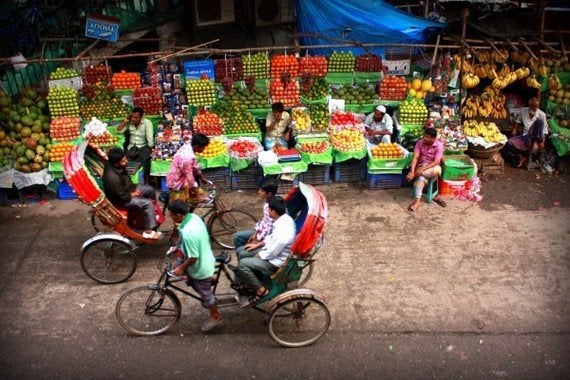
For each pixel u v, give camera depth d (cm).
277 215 526
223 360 537
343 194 861
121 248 646
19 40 999
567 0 1039
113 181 632
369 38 1083
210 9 1047
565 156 923
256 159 854
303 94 932
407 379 513
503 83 897
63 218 801
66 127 840
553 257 692
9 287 646
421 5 1157
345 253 704
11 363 533
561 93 938
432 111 934
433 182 831
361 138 866
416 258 693
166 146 839
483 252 704
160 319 590
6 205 840
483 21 938
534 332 568
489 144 879
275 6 1068
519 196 848
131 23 1043
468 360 534
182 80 913
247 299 548
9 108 875
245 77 914
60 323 588
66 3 1019
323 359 537
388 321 585
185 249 504
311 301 525
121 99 899
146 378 516
